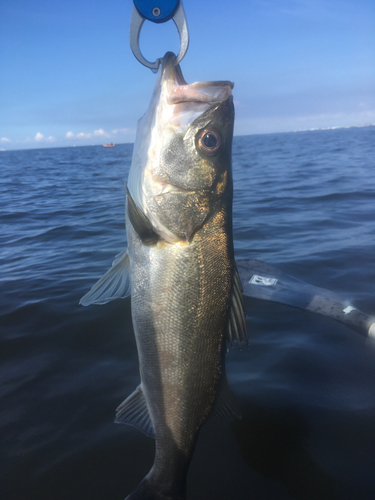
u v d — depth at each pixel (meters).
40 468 0.44
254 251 1.18
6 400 0.55
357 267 0.99
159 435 0.38
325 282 0.91
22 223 1.77
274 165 4.08
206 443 0.48
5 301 0.85
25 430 0.50
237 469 0.44
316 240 1.26
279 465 0.44
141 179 0.39
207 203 0.38
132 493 0.36
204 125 0.38
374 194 1.98
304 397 0.54
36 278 1.00
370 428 0.49
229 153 0.39
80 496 0.41
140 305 0.38
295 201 1.96
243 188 2.54
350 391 0.55
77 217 1.85
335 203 1.85
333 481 0.42
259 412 0.52
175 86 0.38
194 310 0.37
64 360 0.64
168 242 0.38
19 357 0.65
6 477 0.43
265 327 0.73
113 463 0.45
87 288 0.92
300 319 0.75
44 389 0.57
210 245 0.38
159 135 0.38
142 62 0.38
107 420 0.51
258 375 0.59
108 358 0.64
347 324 0.64
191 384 0.38
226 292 0.38
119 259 0.42
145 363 0.38
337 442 0.47
